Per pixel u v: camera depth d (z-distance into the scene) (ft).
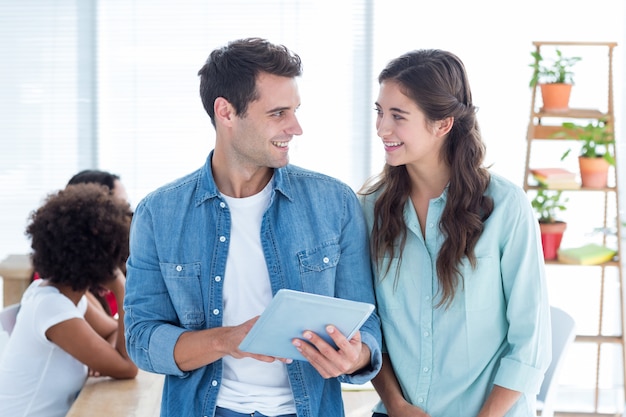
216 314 6.88
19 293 14.67
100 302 12.22
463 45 16.35
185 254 6.96
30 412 9.45
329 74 16.63
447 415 7.41
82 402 9.21
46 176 16.89
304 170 7.24
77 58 16.71
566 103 14.14
